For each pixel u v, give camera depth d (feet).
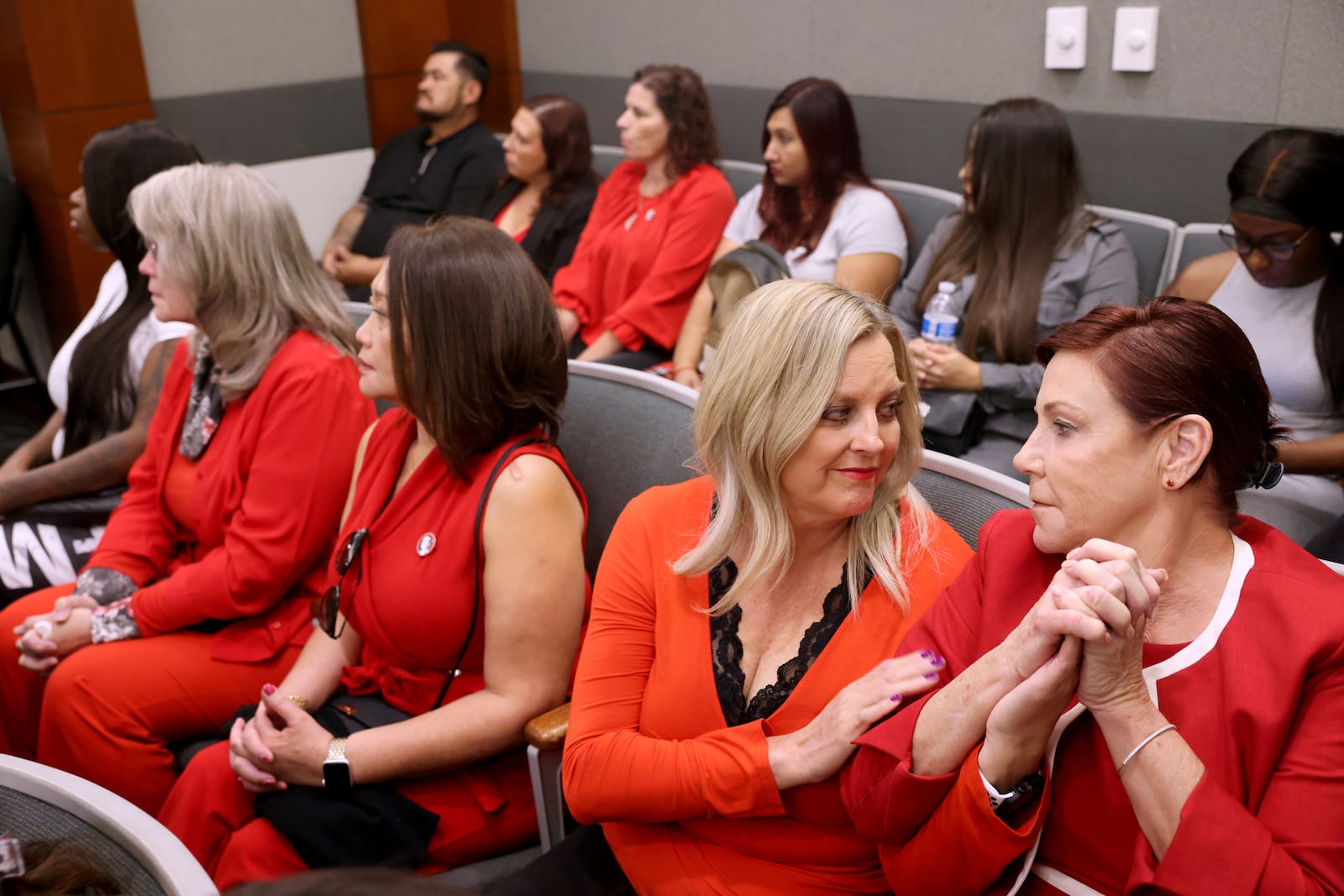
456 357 5.16
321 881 1.77
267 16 15.20
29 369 14.62
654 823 4.53
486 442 5.36
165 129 8.00
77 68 13.74
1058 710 3.43
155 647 6.46
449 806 5.34
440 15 16.31
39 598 7.25
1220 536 3.54
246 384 6.47
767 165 10.51
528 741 4.98
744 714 4.39
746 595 4.50
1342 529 5.85
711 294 10.66
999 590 3.90
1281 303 7.57
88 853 3.48
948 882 3.70
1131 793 3.32
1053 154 8.18
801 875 4.26
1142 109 9.89
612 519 6.24
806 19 12.07
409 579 5.43
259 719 5.28
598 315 12.14
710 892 4.33
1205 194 9.68
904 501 4.51
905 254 10.18
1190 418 3.34
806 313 4.10
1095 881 3.58
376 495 5.72
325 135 16.06
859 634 4.31
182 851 3.34
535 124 12.56
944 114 11.18
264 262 6.47
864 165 11.98
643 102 11.18
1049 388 3.56
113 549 7.20
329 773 5.13
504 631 5.20
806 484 4.18
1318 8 8.66
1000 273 8.33
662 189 11.48
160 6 14.34
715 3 12.86
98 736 6.30
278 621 6.52
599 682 4.63
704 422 4.34
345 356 6.65
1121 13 9.73
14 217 14.07
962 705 3.62
